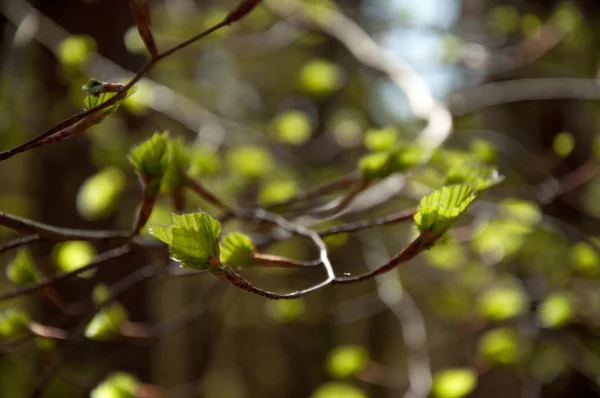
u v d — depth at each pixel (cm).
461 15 234
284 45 188
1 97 166
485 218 118
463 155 103
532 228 123
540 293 166
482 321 135
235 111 250
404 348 325
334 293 251
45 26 166
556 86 173
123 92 68
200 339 278
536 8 210
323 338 312
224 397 407
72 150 178
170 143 80
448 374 95
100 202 90
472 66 182
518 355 129
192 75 232
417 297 241
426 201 70
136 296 171
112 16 174
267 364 386
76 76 109
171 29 197
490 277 189
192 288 334
